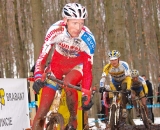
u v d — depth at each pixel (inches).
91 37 226.1
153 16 1082.7
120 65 432.5
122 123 442.9
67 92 231.0
